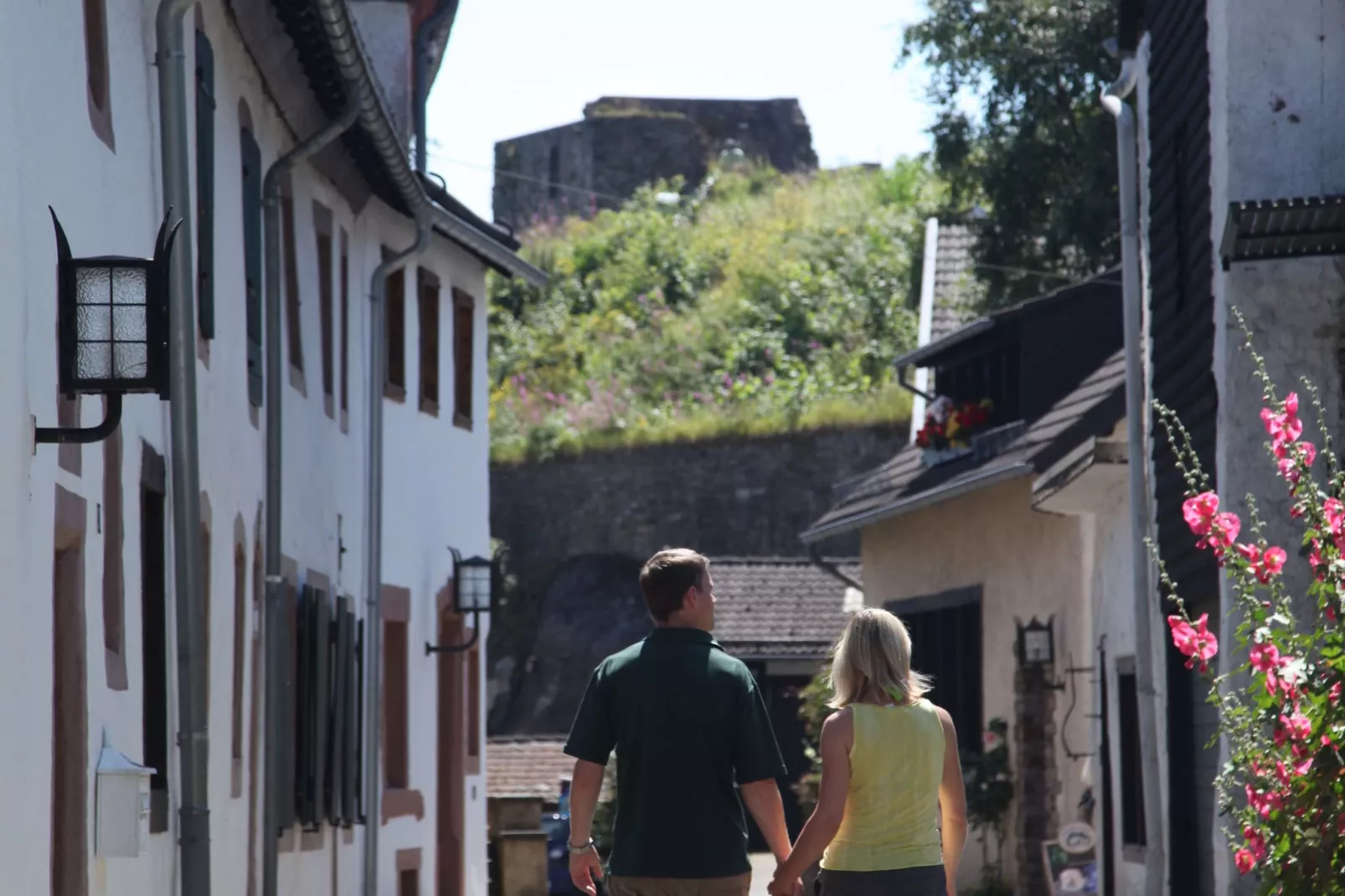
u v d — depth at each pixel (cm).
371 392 3262
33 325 1262
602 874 1364
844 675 1403
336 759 2888
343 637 2966
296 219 2764
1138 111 2691
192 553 1722
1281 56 1991
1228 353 1970
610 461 7356
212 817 2072
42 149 1320
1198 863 2370
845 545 7250
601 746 1341
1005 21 5647
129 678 1602
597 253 9412
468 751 3997
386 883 3350
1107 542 3077
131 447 1619
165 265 1251
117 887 1555
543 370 8388
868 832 1368
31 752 1268
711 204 10150
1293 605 1942
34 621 1274
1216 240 2033
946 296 5600
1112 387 3522
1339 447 1944
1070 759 3588
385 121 2708
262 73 2423
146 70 1709
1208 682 2261
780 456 7294
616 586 7275
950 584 4328
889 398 7406
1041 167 5662
